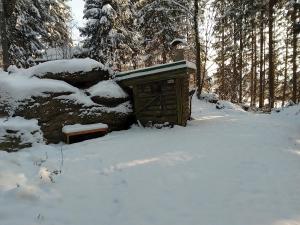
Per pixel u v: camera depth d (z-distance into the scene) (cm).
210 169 625
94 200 482
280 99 3538
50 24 2367
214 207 462
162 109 1142
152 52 2700
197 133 1003
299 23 2016
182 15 2234
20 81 1018
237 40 2917
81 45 2375
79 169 619
